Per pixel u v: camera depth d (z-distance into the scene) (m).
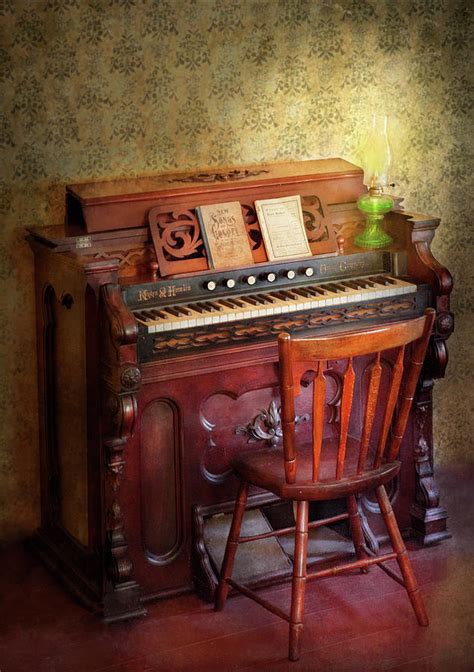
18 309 3.00
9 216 2.94
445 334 2.97
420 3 3.31
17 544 3.16
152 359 2.61
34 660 2.56
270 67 3.17
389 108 3.36
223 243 2.87
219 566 2.83
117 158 3.04
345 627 2.68
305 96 3.23
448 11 3.36
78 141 2.97
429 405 3.06
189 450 2.77
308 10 3.17
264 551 2.90
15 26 2.83
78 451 2.84
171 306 2.77
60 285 2.77
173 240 2.85
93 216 2.78
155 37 3.00
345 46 3.25
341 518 2.81
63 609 2.79
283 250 2.93
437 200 3.51
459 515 3.30
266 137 3.22
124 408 2.54
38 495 3.16
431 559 3.02
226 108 3.14
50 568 2.99
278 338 2.32
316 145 3.29
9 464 3.11
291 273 2.92
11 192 2.93
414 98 3.39
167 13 2.99
